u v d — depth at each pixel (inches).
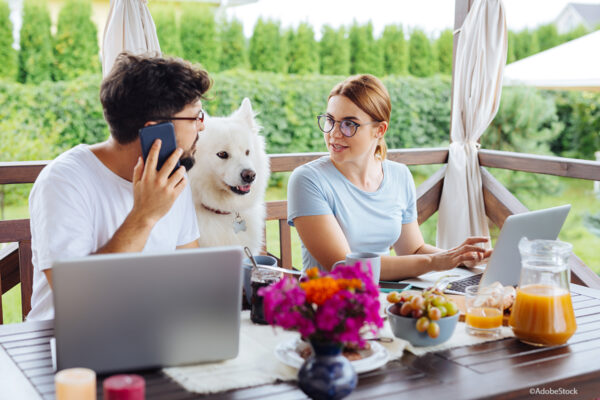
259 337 56.0
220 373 48.3
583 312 64.7
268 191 310.7
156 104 63.1
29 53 275.9
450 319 54.0
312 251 81.1
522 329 55.0
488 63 147.0
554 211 70.1
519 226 65.7
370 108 82.1
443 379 47.6
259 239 117.9
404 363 50.7
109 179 67.7
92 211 66.8
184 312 48.3
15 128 275.4
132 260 45.8
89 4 282.0
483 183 152.8
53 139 281.0
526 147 319.9
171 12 289.3
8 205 283.7
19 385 46.7
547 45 317.7
